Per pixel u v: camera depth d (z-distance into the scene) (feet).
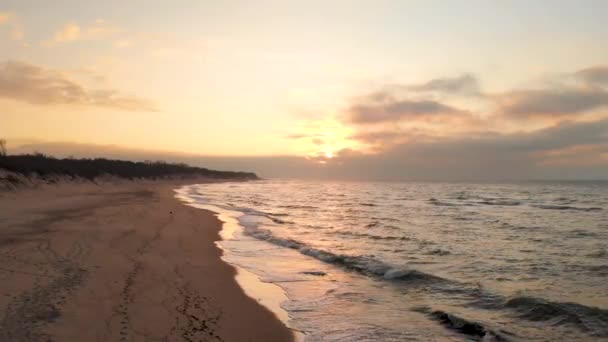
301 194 226.17
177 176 401.90
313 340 24.90
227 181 574.56
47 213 74.49
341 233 71.41
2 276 30.94
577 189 322.14
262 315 28.66
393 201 167.63
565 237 69.00
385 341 24.88
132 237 54.39
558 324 27.86
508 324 27.96
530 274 42.91
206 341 23.12
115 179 222.07
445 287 37.22
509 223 89.66
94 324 23.48
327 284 38.01
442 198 192.65
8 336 20.79
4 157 135.44
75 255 40.11
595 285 38.40
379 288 36.96
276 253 52.42
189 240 57.21
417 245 59.82
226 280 37.42
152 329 23.76
